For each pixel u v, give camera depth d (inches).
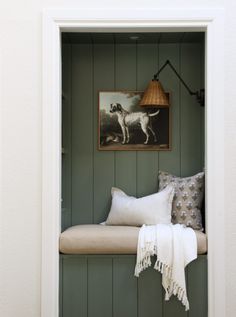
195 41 135.8
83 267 109.3
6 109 108.8
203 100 131.8
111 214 125.0
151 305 108.6
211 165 108.1
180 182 126.8
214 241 106.8
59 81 110.0
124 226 120.5
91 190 137.3
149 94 126.0
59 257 109.3
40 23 109.5
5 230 108.0
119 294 108.9
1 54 109.1
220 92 108.0
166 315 108.4
